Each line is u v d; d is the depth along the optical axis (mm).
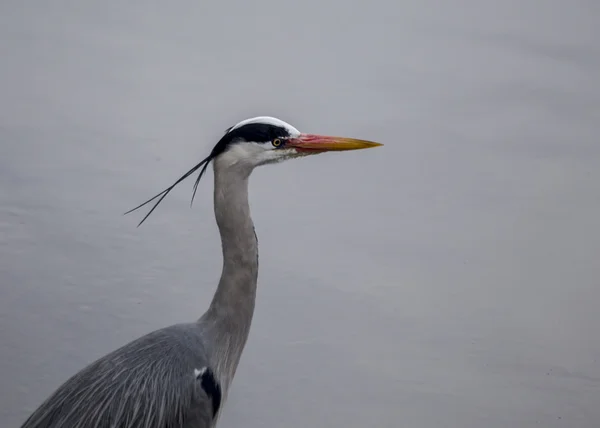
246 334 8828
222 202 8516
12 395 9727
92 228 12461
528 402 10250
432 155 14312
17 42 16672
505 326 11328
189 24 17625
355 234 12766
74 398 7812
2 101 15039
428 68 16234
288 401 10094
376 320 11320
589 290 11914
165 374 8125
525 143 14586
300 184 13859
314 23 17672
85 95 15391
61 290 11312
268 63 16375
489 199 13477
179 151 14156
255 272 8727
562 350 10984
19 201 12828
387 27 17578
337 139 8562
